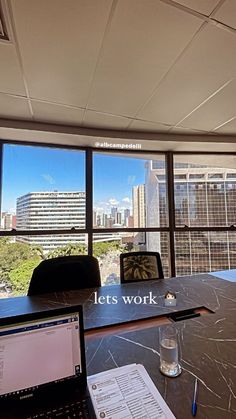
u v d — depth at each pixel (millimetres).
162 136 3150
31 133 2846
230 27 1427
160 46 1580
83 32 1452
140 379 835
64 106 2402
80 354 828
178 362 927
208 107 2443
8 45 1545
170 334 1000
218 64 1772
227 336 1146
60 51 1614
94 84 2021
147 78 1943
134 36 1490
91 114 2586
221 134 3205
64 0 1232
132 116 2643
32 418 688
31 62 1724
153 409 707
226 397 748
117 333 1223
